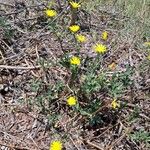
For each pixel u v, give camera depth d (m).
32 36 0.59
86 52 0.58
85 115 0.48
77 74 0.50
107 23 0.68
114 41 0.62
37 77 0.53
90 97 0.50
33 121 0.49
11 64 0.54
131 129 0.48
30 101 0.50
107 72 0.54
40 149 0.46
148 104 0.53
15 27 0.59
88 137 0.48
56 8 0.64
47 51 0.57
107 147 0.47
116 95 0.48
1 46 0.56
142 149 0.48
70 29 0.54
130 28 0.67
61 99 0.50
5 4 0.61
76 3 0.61
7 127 0.48
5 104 0.50
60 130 0.48
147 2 0.76
